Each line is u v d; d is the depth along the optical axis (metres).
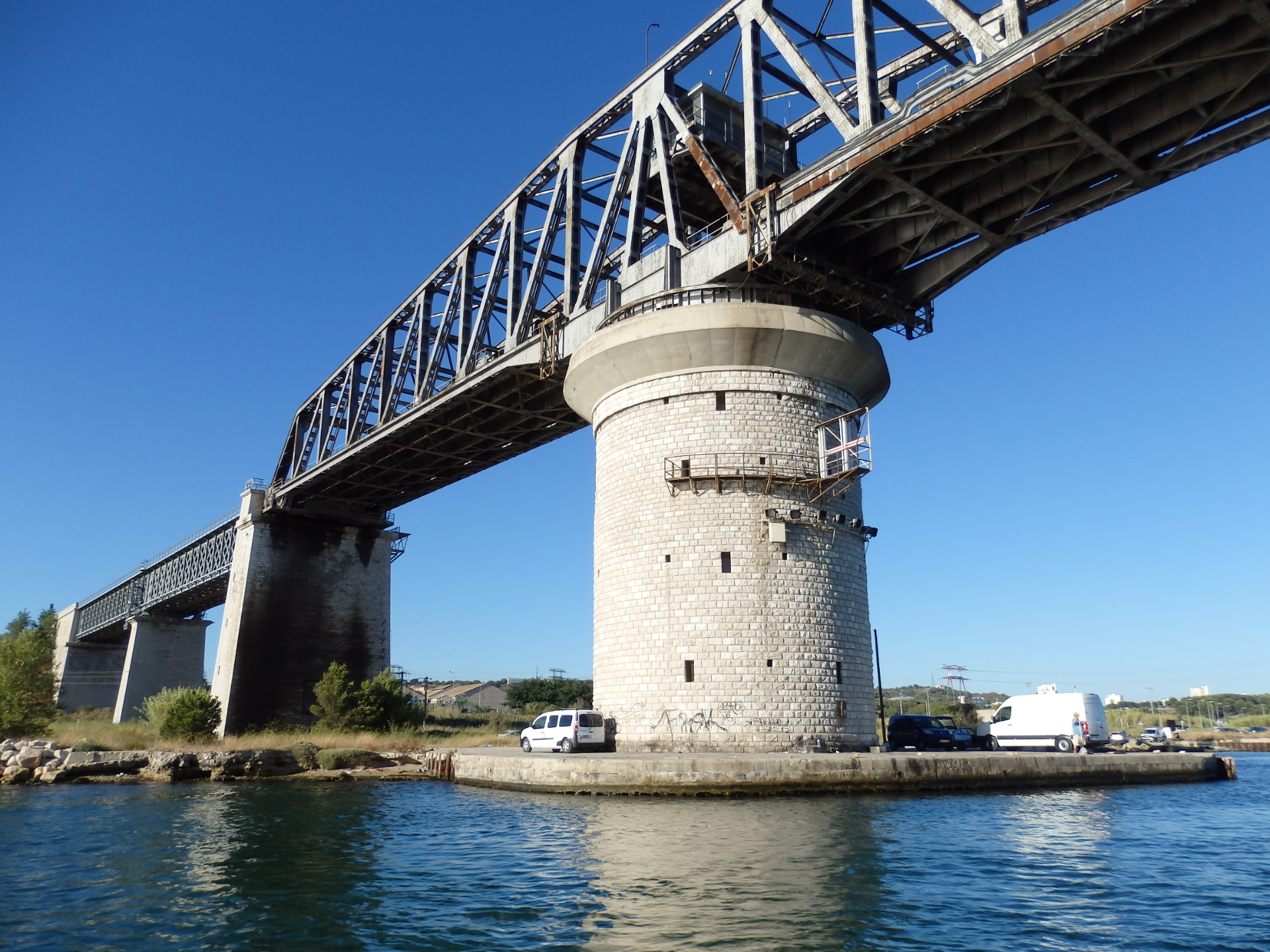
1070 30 22.69
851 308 35.78
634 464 34.50
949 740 38.00
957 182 29.00
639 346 34.16
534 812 25.81
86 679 110.88
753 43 33.06
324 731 56.97
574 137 42.09
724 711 30.98
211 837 23.94
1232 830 22.23
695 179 41.09
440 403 49.03
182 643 94.44
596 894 15.76
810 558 32.72
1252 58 23.52
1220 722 143.25
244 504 68.12
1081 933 13.44
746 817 22.97
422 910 15.43
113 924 15.04
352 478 63.06
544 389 46.56
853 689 32.69
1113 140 26.31
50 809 31.00
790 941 12.91
